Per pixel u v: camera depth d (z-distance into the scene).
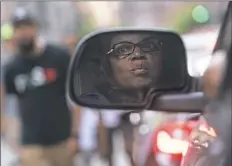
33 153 6.21
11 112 6.51
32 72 6.13
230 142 2.02
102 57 2.65
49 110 6.16
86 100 2.70
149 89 2.68
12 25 6.15
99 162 7.71
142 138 3.93
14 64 6.19
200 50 7.68
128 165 5.95
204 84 2.48
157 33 2.67
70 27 21.05
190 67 3.59
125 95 2.66
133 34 2.64
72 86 2.72
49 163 6.26
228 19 2.31
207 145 2.18
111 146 7.52
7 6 17.30
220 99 2.17
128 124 5.57
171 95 2.68
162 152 2.95
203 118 2.36
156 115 3.34
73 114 6.55
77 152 7.50
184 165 2.43
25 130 6.21
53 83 6.16
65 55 6.17
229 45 2.20
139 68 2.65
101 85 2.66
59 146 6.23
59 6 20.81
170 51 2.71
